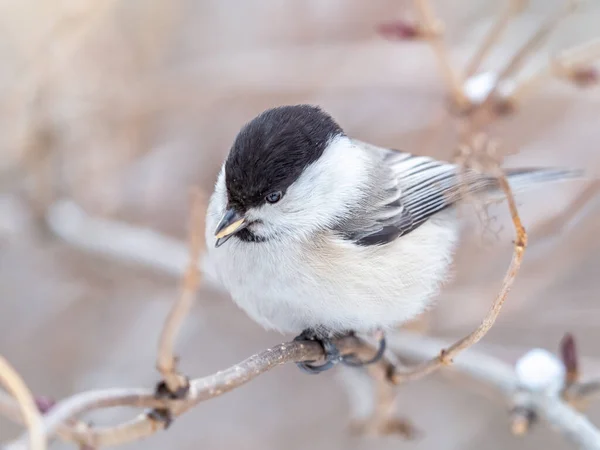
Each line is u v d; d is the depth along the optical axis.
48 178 10.67
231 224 6.45
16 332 11.23
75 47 10.67
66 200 10.92
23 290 11.45
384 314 6.82
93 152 11.10
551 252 9.84
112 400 5.04
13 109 10.62
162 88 10.96
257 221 6.52
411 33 8.30
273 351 6.04
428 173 7.49
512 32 10.91
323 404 11.70
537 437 11.20
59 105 10.67
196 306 10.08
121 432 5.33
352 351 6.74
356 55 10.82
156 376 10.88
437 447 11.27
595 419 11.01
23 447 4.61
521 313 10.02
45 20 10.59
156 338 11.10
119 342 11.19
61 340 11.20
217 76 10.91
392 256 6.85
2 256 11.46
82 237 10.45
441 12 11.63
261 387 11.84
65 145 10.86
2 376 4.54
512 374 7.82
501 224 7.26
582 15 11.13
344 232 6.70
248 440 11.37
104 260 10.66
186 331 11.28
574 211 9.20
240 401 11.70
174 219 11.27
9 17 10.62
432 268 7.29
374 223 6.86
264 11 12.16
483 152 6.98
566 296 10.36
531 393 7.50
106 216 11.21
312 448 11.40
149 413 5.34
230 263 6.73
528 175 8.21
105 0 10.39
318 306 6.56
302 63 10.85
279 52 11.09
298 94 11.20
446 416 11.50
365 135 11.08
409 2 11.26
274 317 6.86
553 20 8.53
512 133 10.63
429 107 11.07
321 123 6.83
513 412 7.47
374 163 7.30
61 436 5.25
